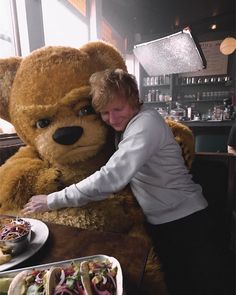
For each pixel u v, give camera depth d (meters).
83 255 0.67
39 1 2.13
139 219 1.15
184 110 4.54
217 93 4.82
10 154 1.50
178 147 1.00
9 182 1.08
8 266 0.62
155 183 0.96
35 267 0.59
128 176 0.84
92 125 1.11
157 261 1.00
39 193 1.10
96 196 0.86
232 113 4.14
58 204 0.85
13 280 0.54
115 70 0.90
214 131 3.87
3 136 1.58
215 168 1.42
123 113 0.89
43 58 1.11
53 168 1.18
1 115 1.23
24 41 2.06
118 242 0.72
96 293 0.51
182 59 3.39
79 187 0.84
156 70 4.04
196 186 1.07
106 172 0.83
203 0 4.08
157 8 4.36
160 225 1.06
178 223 1.00
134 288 0.55
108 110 0.89
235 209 1.42
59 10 2.54
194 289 1.06
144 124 0.85
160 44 3.32
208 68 4.91
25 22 2.03
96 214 1.07
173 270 1.09
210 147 2.79
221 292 1.12
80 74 1.11
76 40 2.87
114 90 0.84
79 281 0.53
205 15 4.61
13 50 2.07
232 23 4.62
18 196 1.08
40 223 0.83
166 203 0.98
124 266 0.62
